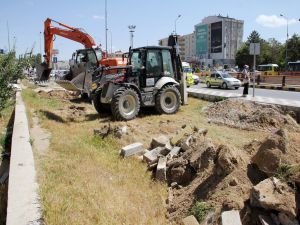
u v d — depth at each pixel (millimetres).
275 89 29891
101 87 14117
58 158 7699
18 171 5953
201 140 8242
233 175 5801
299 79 33500
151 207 6055
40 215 4457
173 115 14117
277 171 5355
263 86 31656
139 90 13555
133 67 13930
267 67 59406
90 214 5012
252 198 4957
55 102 18203
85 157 8039
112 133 10086
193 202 5953
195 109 15641
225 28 112688
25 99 17453
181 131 9680
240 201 5145
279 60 83125
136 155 8562
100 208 5293
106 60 18297
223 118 12969
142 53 13891
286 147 5613
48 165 6957
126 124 11766
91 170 7074
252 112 12789
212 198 5672
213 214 5230
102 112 14586
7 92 13828
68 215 4762
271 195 4836
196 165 6977
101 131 10484
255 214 4859
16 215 4430
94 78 15359
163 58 14406
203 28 118812
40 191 5168
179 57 15398
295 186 5008
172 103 14484
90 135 10500
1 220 5113
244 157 6305
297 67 48156
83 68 17078
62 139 9617
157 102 14109
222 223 4637
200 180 6504
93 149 8875
